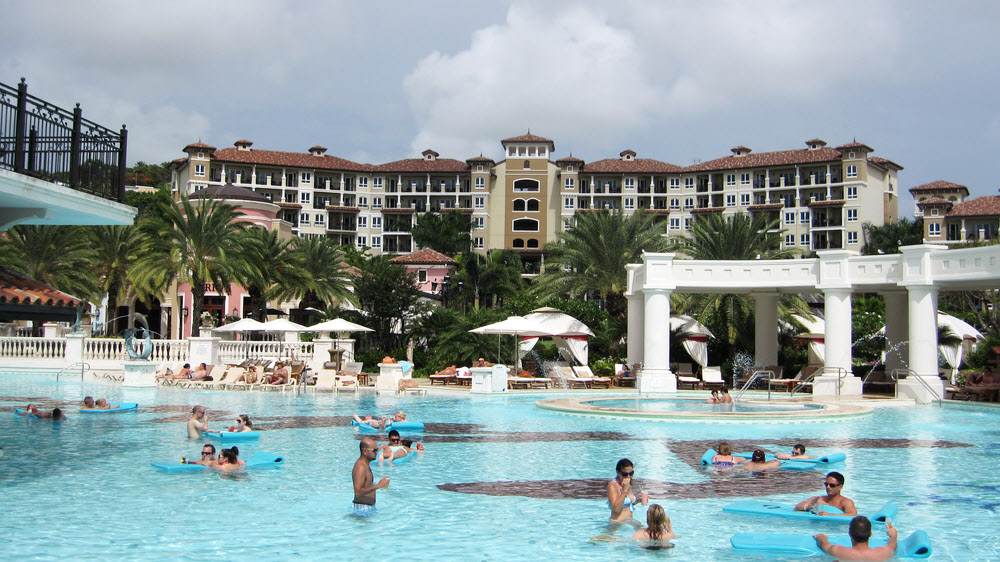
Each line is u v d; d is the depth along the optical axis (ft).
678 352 123.03
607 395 92.99
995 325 159.84
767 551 27.04
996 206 273.54
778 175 317.01
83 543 26.63
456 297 182.09
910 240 254.88
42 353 111.96
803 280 98.48
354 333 127.75
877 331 137.28
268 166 335.88
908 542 27.12
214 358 108.99
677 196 337.52
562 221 339.16
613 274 132.67
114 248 140.46
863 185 299.58
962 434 59.41
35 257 126.00
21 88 34.88
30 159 35.91
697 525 30.63
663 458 46.55
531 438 55.01
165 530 28.58
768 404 81.71
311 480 38.52
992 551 27.32
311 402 81.15
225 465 40.70
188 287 169.99
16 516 30.45
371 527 29.60
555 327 114.52
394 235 351.87
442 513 32.07
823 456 45.96
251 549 26.30
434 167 348.59
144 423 60.08
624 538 28.53
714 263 101.96
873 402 84.23
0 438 51.75
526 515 31.83
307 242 168.45
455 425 62.80
